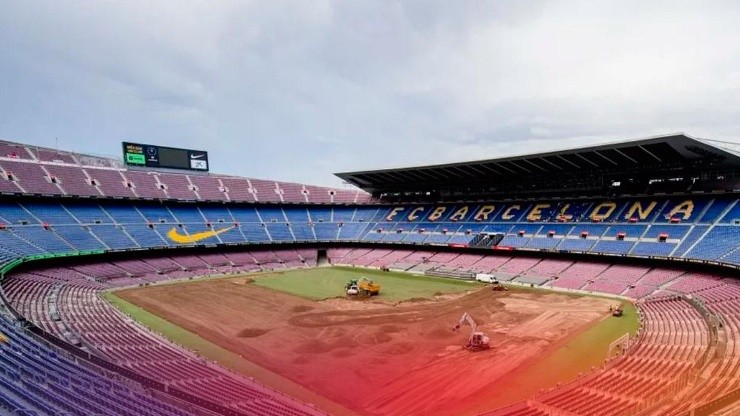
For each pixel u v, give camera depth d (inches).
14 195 2699.3
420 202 3946.9
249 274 3100.4
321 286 2593.5
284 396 1063.6
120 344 1350.9
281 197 4128.9
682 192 2504.9
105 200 3198.8
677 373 1030.4
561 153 2409.0
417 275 2984.7
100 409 680.4
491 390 1107.3
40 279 2208.4
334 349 1435.8
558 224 2881.4
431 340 1520.7
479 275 2706.7
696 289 1948.8
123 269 2775.6
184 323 1760.6
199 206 3671.3
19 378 734.5
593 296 2219.5
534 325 1690.5
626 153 2306.8
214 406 880.3
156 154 3666.3
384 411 1008.9
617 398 938.1
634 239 2437.3
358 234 3878.0
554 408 916.0
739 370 960.9
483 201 3535.9
